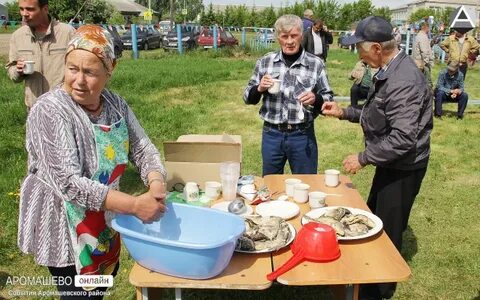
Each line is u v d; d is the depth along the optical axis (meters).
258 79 3.72
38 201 1.94
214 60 19.44
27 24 3.52
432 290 3.39
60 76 3.60
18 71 3.51
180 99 10.39
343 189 3.01
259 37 26.08
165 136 7.24
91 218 2.00
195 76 13.52
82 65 1.80
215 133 7.58
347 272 1.97
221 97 10.70
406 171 2.78
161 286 1.89
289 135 3.63
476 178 5.63
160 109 9.03
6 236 3.96
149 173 2.17
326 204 2.75
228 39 23.97
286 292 3.32
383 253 2.13
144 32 25.06
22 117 7.61
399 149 2.58
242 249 2.12
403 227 2.96
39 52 3.57
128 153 2.18
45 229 1.94
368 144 2.90
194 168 2.91
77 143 1.89
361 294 2.94
